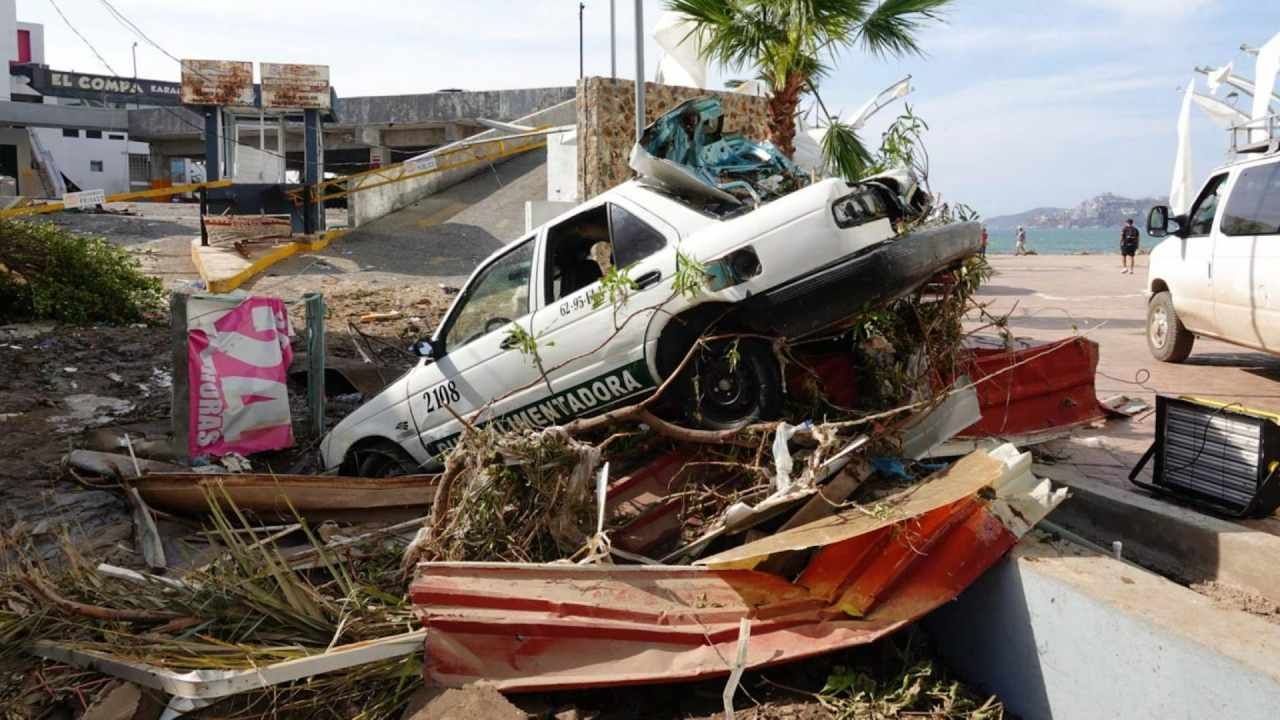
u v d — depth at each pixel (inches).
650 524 194.2
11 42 2143.2
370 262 776.3
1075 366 247.0
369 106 1480.1
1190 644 126.2
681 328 205.6
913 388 203.8
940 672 164.9
